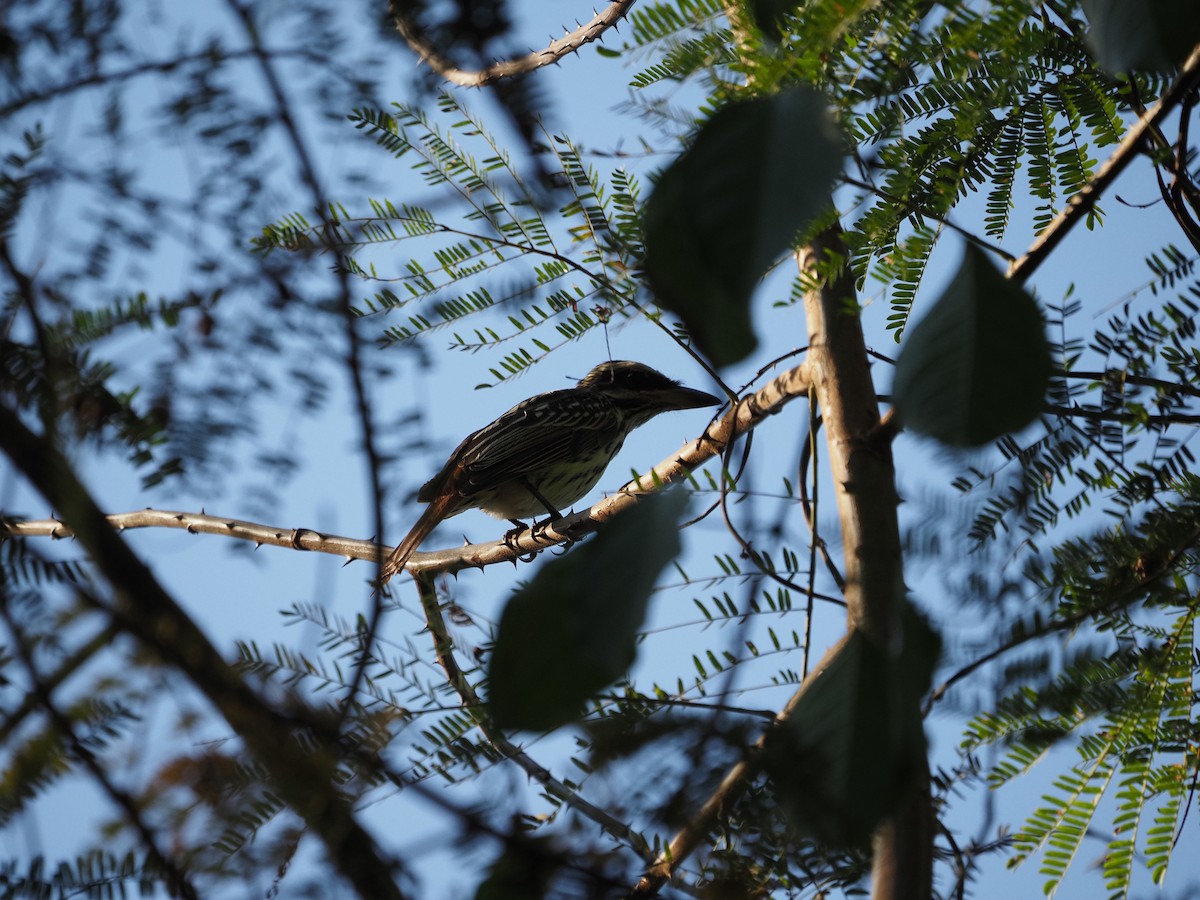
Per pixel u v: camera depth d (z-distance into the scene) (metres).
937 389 3.46
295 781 3.67
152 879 4.13
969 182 6.61
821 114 3.15
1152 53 3.31
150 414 4.45
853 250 6.02
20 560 4.01
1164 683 5.90
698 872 4.32
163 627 3.83
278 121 4.43
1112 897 5.93
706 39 5.39
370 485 4.00
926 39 4.96
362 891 3.60
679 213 3.15
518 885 3.54
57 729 3.88
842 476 5.18
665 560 3.42
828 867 4.34
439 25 4.24
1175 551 5.54
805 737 3.49
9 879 4.09
